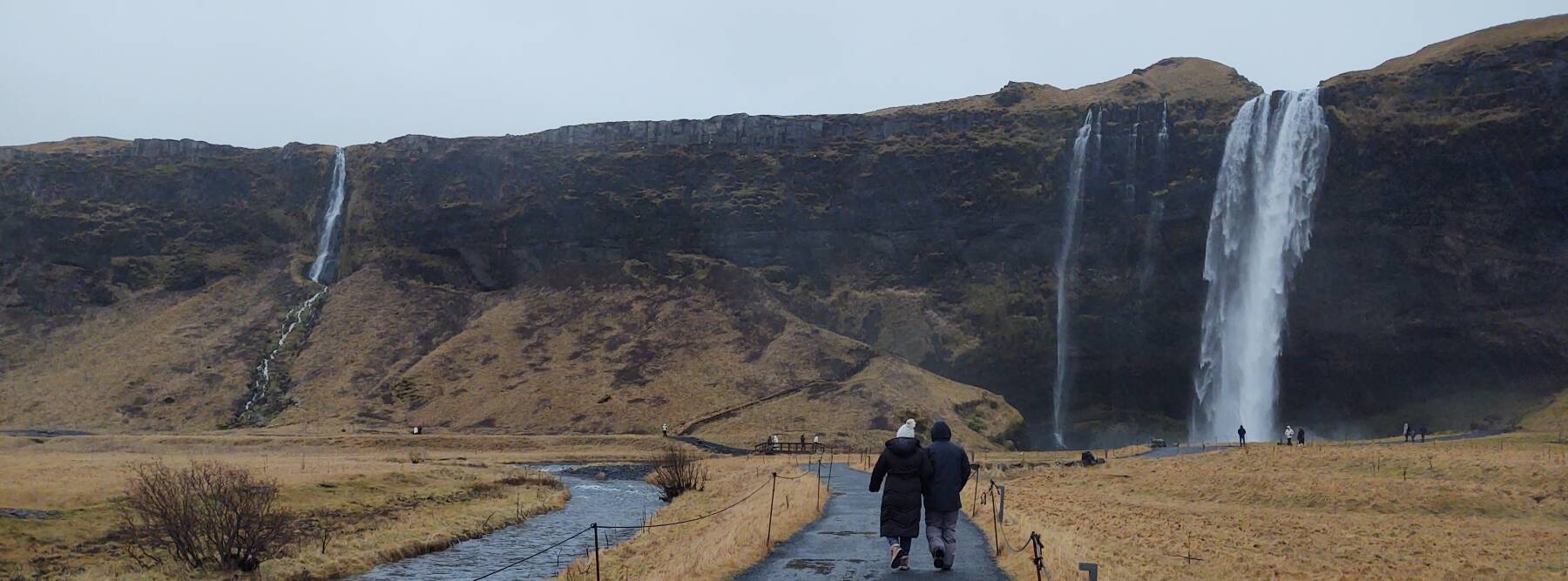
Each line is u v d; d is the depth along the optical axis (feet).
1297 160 437.17
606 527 140.05
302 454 313.53
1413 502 146.30
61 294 528.22
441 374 441.27
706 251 507.30
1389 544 108.27
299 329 489.26
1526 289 412.16
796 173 517.96
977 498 115.55
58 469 183.01
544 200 531.50
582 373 434.30
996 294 462.19
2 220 555.28
